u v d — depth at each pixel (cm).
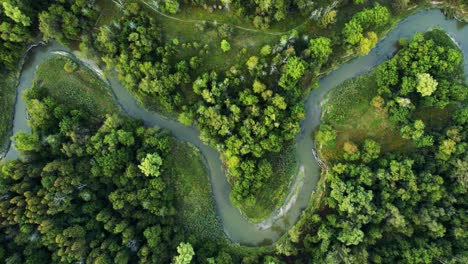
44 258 8000
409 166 8369
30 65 9325
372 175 8531
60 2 8362
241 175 8888
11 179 8125
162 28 8856
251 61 8444
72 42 9131
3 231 7881
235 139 8731
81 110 8962
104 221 8238
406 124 8762
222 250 9056
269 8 8500
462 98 8669
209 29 8875
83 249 7981
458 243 8300
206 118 8756
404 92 8706
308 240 8906
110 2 8888
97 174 8431
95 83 9300
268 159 9406
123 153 8525
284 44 8550
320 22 8925
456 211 8381
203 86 8600
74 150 8362
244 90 8744
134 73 8562
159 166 8819
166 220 8850
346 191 8519
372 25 9156
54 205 7862
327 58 8988
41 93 8925
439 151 8519
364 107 9269
